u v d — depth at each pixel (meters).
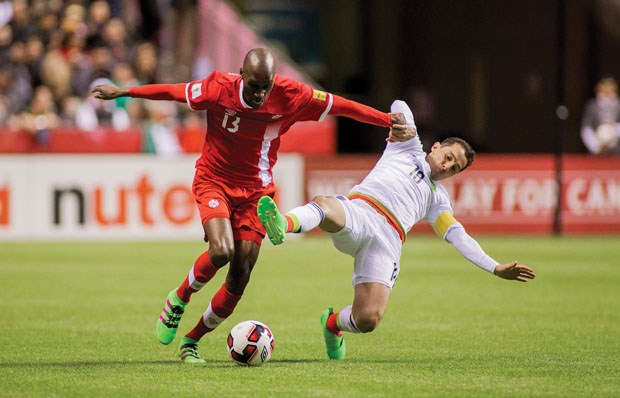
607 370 23.89
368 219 24.19
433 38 94.81
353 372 23.36
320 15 94.38
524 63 94.38
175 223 63.03
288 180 64.06
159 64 72.88
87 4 75.56
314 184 64.75
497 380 22.39
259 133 24.31
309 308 36.62
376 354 26.69
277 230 22.05
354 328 24.50
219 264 23.33
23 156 61.66
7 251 56.62
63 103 67.56
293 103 24.34
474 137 94.81
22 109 67.44
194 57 79.44
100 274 46.66
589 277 46.56
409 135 25.05
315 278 46.22
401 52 95.19
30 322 32.41
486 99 95.00
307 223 23.06
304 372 23.30
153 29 78.94
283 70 80.62
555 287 43.12
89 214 62.25
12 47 70.12
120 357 25.72
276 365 24.45
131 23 79.56
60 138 63.81
